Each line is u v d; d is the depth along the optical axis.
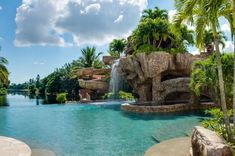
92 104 37.19
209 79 21.55
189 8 12.53
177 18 13.47
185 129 17.17
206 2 12.04
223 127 13.15
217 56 12.77
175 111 26.86
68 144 14.35
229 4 12.48
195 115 24.05
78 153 12.56
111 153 12.50
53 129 18.91
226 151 8.55
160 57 30.36
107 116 25.12
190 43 37.66
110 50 62.00
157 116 24.08
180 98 34.09
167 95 31.05
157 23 34.84
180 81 29.08
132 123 20.77
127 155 12.11
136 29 37.31
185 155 11.38
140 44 36.00
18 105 38.72
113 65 45.28
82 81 47.94
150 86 32.47
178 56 31.55
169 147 12.70
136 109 27.66
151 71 30.30
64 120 23.14
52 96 63.97
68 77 60.97
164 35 35.06
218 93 21.59
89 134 16.91
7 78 48.59
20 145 12.48
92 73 50.06
